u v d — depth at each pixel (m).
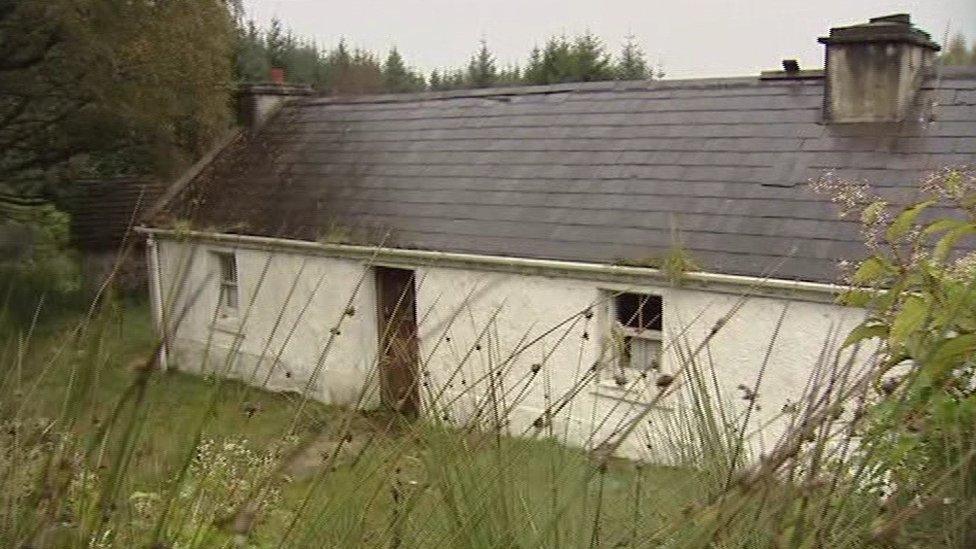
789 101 11.54
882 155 10.08
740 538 1.88
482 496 2.17
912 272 2.50
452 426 2.43
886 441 2.21
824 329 8.89
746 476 1.82
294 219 13.66
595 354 10.24
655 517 2.30
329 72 41.84
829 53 10.82
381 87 43.84
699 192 10.70
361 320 12.61
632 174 11.46
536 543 2.07
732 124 11.57
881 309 2.46
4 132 18.30
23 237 17.80
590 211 11.16
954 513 1.99
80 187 22.47
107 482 1.71
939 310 2.26
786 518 1.96
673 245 9.72
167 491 2.07
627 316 10.37
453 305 11.58
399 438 2.39
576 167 12.05
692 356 2.29
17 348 2.14
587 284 10.40
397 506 2.16
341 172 14.48
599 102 13.23
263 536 2.31
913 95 10.70
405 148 14.37
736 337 9.41
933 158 9.77
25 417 1.87
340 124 15.94
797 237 9.48
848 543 1.86
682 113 12.19
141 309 15.42
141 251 19.70
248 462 2.32
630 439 6.73
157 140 18.91
